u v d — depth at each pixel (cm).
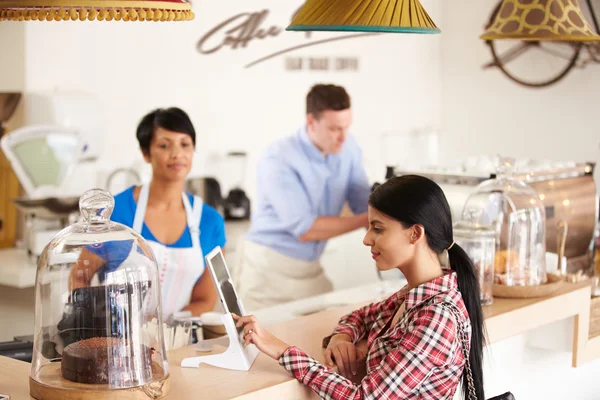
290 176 406
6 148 398
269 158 411
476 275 192
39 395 160
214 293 303
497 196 263
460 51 606
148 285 165
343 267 528
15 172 407
